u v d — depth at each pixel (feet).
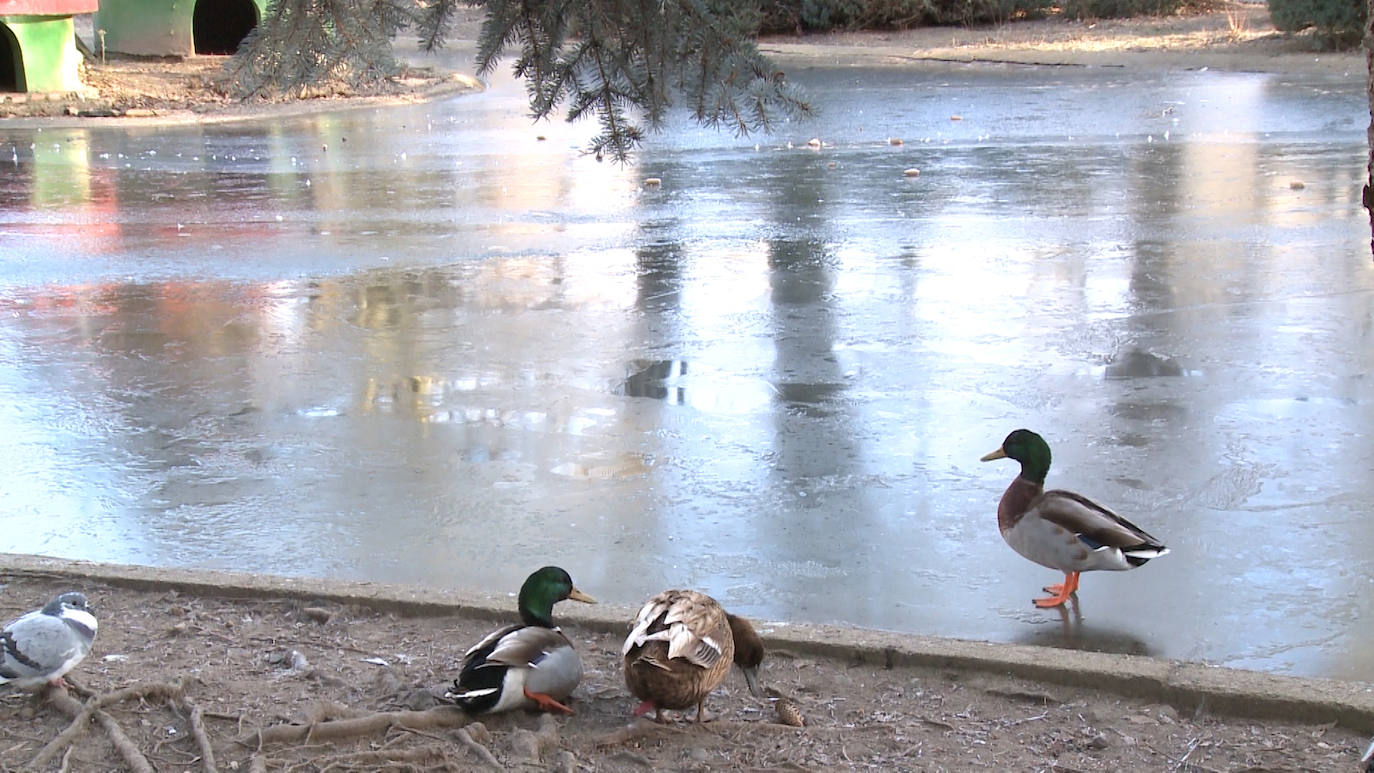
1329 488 24.66
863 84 105.09
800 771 14.83
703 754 15.16
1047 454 20.72
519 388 32.04
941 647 17.69
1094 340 35.01
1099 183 59.77
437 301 40.96
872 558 22.43
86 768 14.73
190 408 30.91
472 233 52.03
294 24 20.56
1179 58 114.83
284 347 35.99
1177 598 20.70
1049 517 20.18
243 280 44.16
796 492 25.27
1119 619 20.08
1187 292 39.91
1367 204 15.49
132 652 18.15
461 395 31.58
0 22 98.58
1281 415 28.73
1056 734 15.76
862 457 27.04
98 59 118.11
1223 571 21.56
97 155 76.69
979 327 36.68
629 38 20.34
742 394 31.30
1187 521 23.48
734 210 56.08
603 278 43.83
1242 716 16.11
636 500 25.04
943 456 26.96
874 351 34.63
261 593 20.18
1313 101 85.66
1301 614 20.02
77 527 24.16
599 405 30.68
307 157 75.36
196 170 70.59
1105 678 16.79
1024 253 46.01
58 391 32.30
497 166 70.23
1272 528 23.07
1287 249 45.21
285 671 17.57
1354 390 30.27
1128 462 26.23
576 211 56.65
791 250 47.80
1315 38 112.88
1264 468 25.72
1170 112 83.56
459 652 18.29
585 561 22.44
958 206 55.47
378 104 102.06
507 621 19.26
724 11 20.80
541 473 26.48
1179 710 16.39
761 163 69.21
